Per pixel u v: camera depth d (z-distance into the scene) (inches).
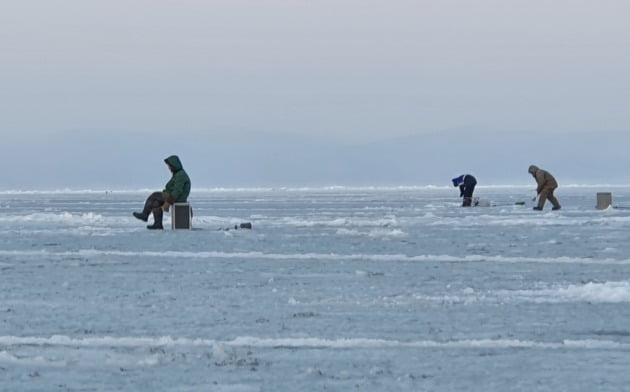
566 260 2997.0
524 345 1553.9
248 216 6437.0
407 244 3649.1
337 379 1315.2
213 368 1379.2
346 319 1811.0
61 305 1993.1
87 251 3284.9
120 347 1528.1
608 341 1589.6
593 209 6737.2
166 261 2955.2
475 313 1879.9
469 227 4655.5
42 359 1432.1
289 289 2265.0
